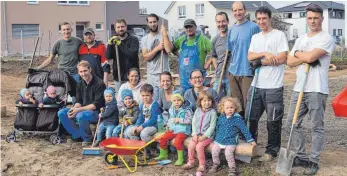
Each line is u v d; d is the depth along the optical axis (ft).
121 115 25.27
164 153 23.59
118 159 23.94
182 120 22.86
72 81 28.81
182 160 22.85
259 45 21.89
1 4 112.06
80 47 30.32
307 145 25.62
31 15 117.08
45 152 25.90
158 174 21.86
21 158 24.98
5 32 112.88
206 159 23.35
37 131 27.45
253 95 22.29
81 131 26.96
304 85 20.31
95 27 127.95
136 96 26.27
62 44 30.30
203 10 160.04
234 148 21.29
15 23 114.83
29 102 27.48
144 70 72.23
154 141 23.68
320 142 20.58
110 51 28.17
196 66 25.55
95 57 29.89
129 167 22.86
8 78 65.31
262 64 21.63
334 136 28.53
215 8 155.74
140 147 22.16
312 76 20.27
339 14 200.34
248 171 21.17
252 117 22.74
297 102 20.31
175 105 23.04
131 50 28.09
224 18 25.25
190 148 22.02
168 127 23.61
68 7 122.52
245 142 21.90
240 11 23.00
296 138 21.48
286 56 21.36
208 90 23.24
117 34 28.40
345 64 82.17
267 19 21.58
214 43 26.17
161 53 26.53
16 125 27.53
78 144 27.32
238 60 23.32
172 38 28.53
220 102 21.88
